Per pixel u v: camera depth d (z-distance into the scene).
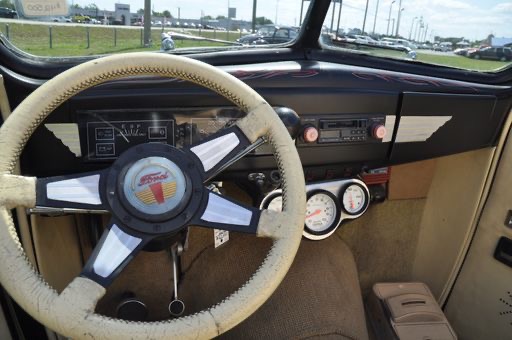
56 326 0.76
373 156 1.43
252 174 1.32
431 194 1.87
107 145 1.18
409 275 1.98
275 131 0.93
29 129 0.85
